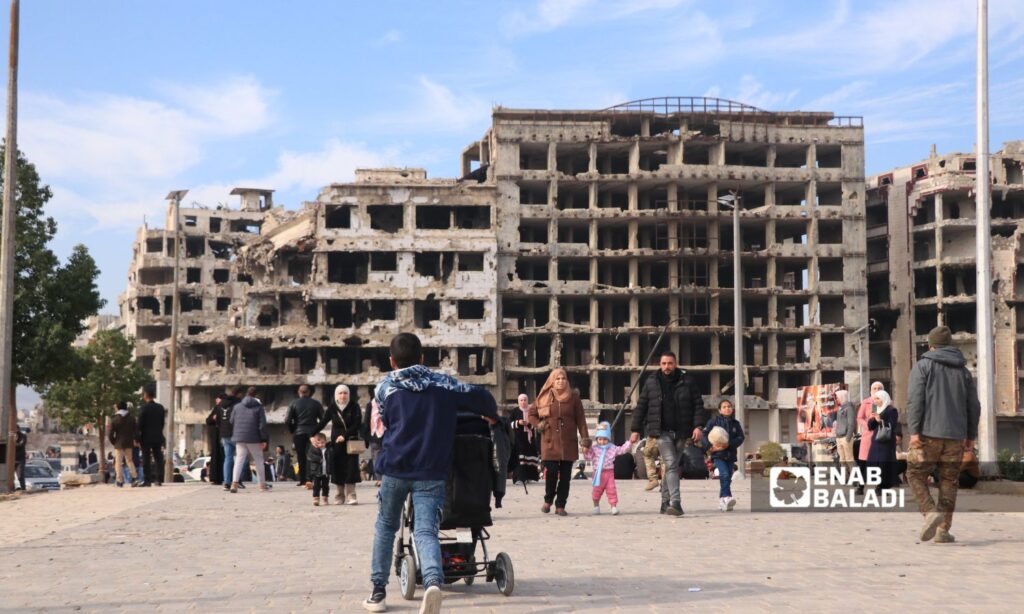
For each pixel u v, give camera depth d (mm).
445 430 8734
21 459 35031
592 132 90438
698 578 10430
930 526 13375
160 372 107062
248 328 87375
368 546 13938
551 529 15984
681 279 90062
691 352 91375
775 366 88562
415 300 87500
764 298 91312
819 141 91750
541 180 89438
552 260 88812
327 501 22047
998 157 95625
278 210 115625
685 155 94250
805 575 10547
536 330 87562
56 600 9570
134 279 127125
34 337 48438
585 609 8758
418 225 91250
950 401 13227
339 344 86562
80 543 14469
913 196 97188
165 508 21062
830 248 90875
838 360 89750
